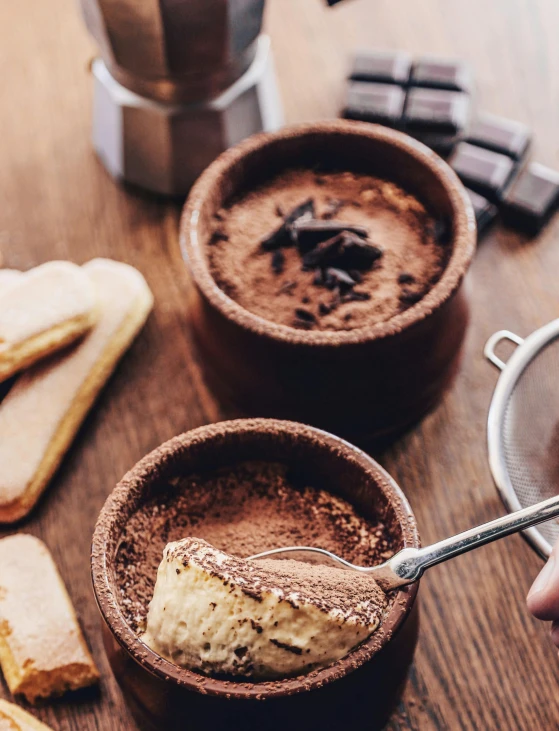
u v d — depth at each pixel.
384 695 0.44
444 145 0.59
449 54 0.62
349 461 0.46
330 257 0.51
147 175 0.58
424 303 0.48
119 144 0.58
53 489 0.52
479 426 0.53
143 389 0.54
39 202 0.58
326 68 0.62
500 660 0.48
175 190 0.58
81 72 0.62
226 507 0.47
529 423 0.50
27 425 0.52
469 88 0.60
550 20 0.62
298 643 0.42
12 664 0.48
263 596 0.42
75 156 0.60
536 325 0.55
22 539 0.50
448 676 0.48
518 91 0.61
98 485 0.52
